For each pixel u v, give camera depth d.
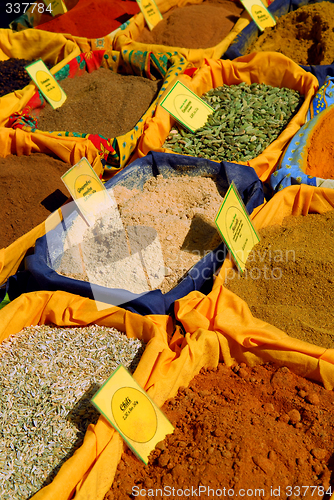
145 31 1.58
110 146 1.21
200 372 0.88
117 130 1.29
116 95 1.35
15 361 0.90
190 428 0.81
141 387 0.81
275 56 1.34
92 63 1.48
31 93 1.34
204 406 0.83
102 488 0.75
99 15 1.62
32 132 1.23
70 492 0.73
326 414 0.81
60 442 0.81
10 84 1.45
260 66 1.35
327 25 1.43
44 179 1.16
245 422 0.80
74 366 0.89
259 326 0.88
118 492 0.75
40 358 0.90
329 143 1.19
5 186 1.15
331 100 1.29
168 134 1.25
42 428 0.82
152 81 1.41
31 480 0.78
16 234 1.10
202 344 0.87
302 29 1.48
